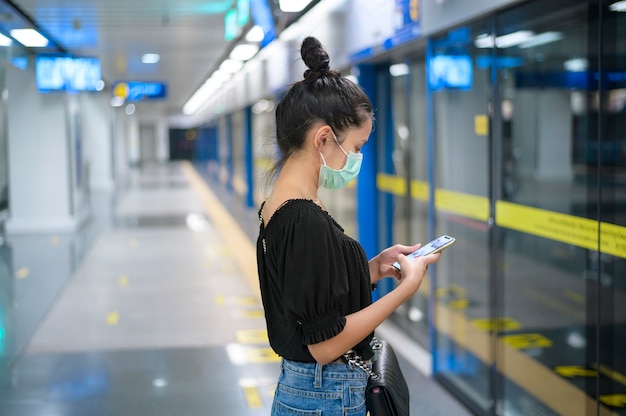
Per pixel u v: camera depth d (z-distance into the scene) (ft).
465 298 14.92
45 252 34.35
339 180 5.98
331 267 5.47
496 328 13.29
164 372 16.72
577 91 10.32
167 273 29.01
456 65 14.37
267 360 17.62
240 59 39.01
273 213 5.78
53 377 16.35
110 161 77.92
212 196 67.67
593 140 9.96
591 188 10.09
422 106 18.52
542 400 11.75
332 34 22.77
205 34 34.09
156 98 67.46
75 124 43.73
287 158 5.97
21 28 29.53
